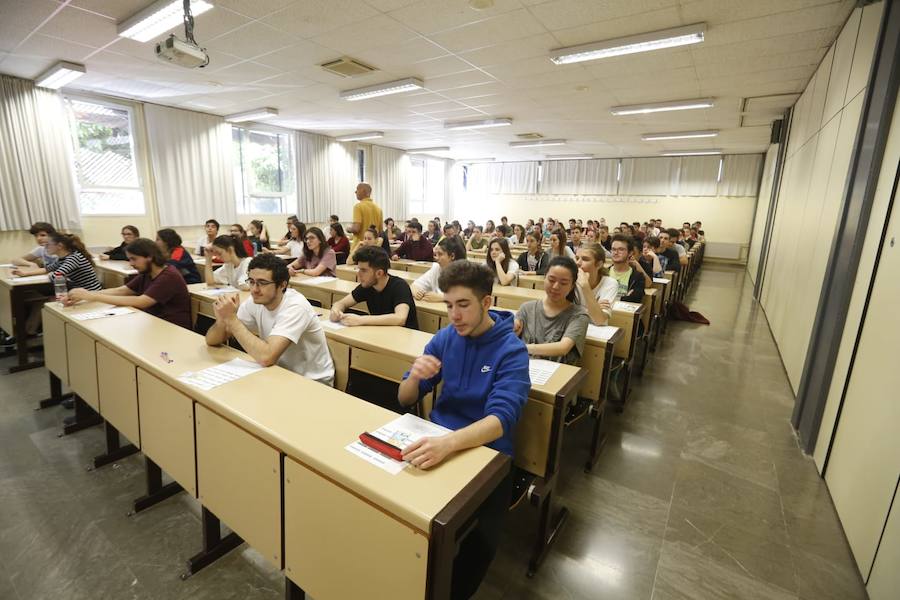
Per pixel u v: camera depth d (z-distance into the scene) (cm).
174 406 143
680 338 462
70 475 201
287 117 725
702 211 1124
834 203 273
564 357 192
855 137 233
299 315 167
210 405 126
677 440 249
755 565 160
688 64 413
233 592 144
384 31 355
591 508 190
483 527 115
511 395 116
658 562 161
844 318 211
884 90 197
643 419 275
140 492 191
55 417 252
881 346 166
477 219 1438
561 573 154
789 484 209
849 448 184
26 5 317
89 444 226
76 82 518
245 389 132
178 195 670
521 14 317
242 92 562
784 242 473
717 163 1082
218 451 127
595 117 667
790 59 388
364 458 96
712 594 147
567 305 199
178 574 150
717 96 525
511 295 314
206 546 153
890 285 166
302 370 179
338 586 99
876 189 196
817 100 393
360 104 623
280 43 387
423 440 97
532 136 878
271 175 836
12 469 204
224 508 129
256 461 114
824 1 284
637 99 550
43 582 145
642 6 299
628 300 329
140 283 260
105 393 187
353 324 212
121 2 314
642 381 339
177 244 354
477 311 123
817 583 153
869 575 148
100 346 185
